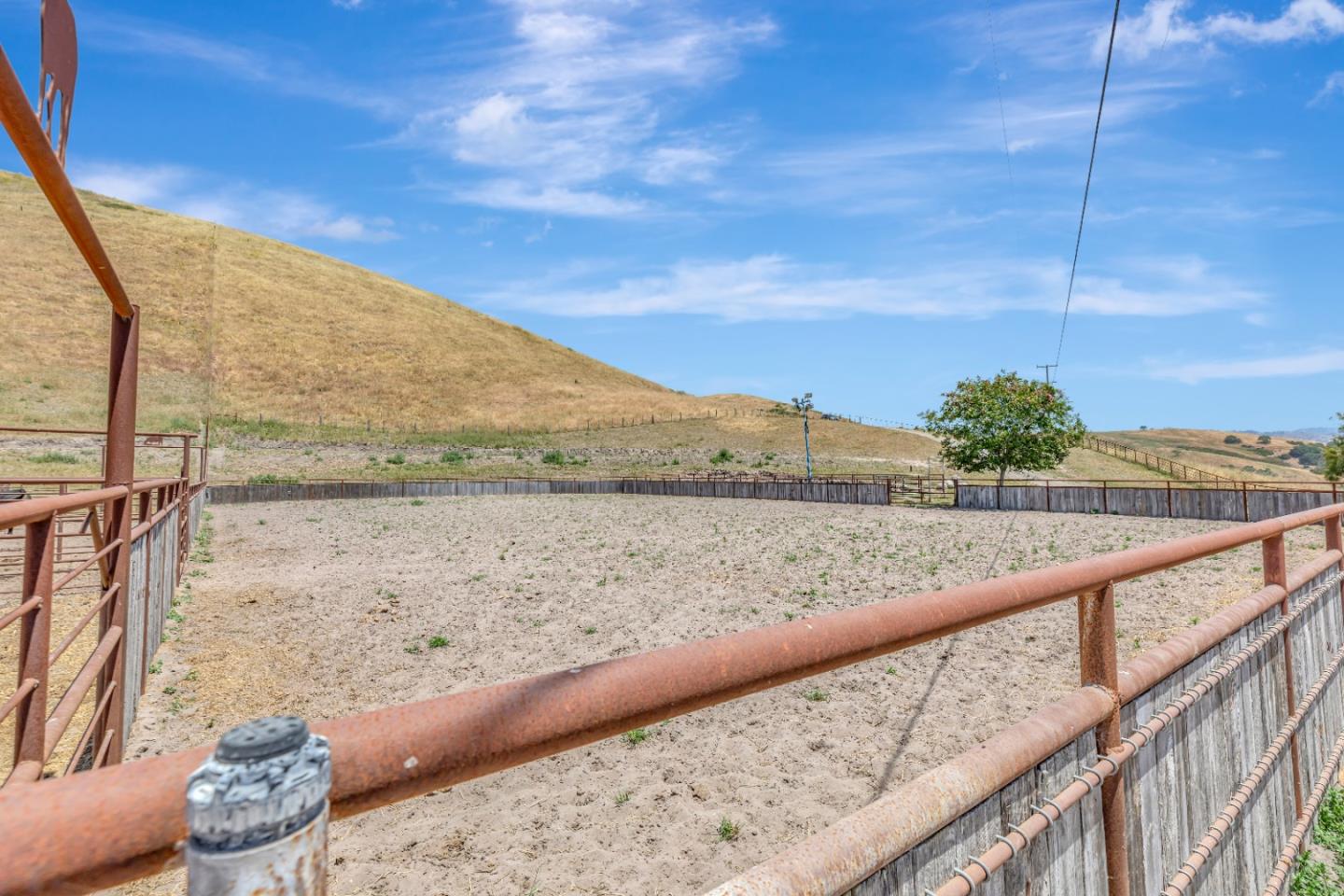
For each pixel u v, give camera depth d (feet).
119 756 13.25
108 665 12.71
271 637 31.22
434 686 25.79
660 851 15.24
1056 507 97.81
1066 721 5.62
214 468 159.84
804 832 15.97
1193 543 7.58
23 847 1.70
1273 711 10.41
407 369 331.36
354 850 15.30
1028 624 33.06
